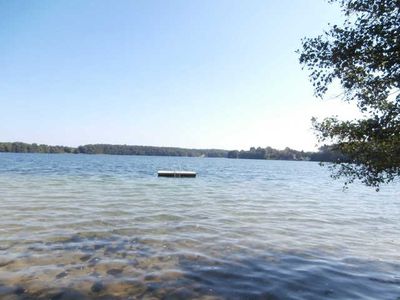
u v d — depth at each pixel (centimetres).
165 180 4256
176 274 871
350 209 2225
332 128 976
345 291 798
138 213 1731
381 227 1622
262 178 5519
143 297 729
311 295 770
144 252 1052
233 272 901
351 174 980
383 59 805
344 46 848
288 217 1803
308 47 927
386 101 887
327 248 1185
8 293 722
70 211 1714
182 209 1925
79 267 896
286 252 1112
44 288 754
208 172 6825
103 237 1215
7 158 11212
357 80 896
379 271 948
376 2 798
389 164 855
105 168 6962
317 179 5762
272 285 821
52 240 1149
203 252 1074
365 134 886
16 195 2262
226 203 2262
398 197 3084
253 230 1430
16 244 1087
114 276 842
